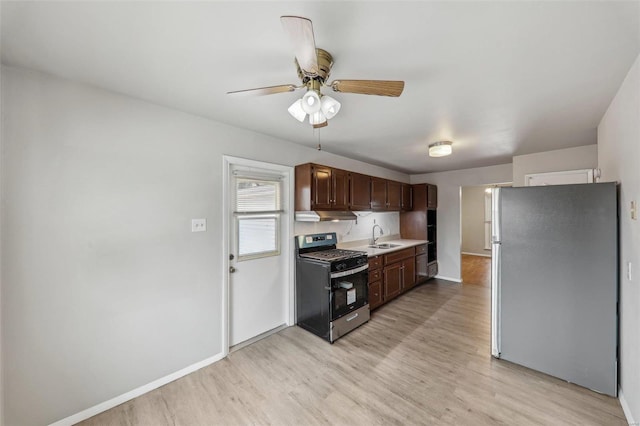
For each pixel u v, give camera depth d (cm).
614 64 152
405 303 388
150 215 203
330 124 254
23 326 154
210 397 195
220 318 246
